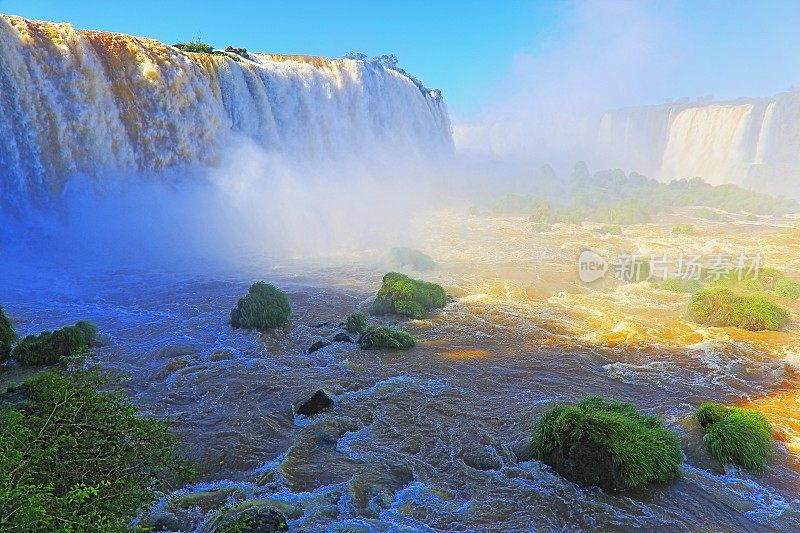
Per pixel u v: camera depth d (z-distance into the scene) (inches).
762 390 435.2
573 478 307.6
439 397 412.8
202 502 286.7
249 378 442.9
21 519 162.9
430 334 557.0
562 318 613.6
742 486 308.7
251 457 334.0
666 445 319.0
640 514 283.4
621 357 500.1
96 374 308.8
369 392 421.4
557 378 452.4
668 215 1448.1
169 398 409.4
